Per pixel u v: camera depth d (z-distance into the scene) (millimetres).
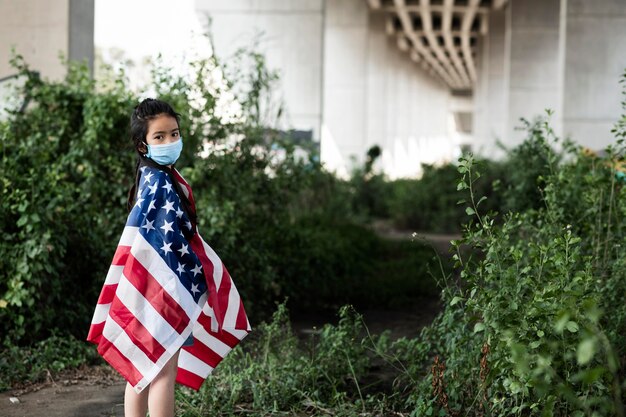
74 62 8727
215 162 8188
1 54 12500
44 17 12430
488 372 3924
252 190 8469
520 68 34688
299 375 4887
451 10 44844
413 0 43844
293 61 25125
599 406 3590
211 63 8406
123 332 3340
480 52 54969
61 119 7902
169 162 3541
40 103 8000
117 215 7531
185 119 7953
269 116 10141
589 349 2393
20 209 6027
